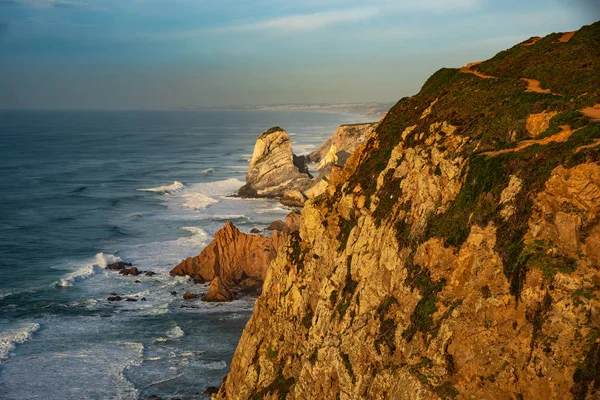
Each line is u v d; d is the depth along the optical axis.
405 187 34.78
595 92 30.67
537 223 24.27
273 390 37.62
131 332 66.31
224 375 56.53
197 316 70.94
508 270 24.39
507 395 22.25
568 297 21.83
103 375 55.94
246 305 74.38
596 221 22.50
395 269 31.77
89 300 76.06
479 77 42.97
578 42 41.19
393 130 44.03
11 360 58.88
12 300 75.94
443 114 38.44
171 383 54.81
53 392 52.72
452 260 28.58
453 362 24.62
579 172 23.66
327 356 32.78
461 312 25.38
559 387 20.89
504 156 28.61
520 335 22.77
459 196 30.17
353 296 34.25
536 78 38.31
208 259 83.50
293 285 40.62
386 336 29.47
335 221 40.44
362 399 29.16
